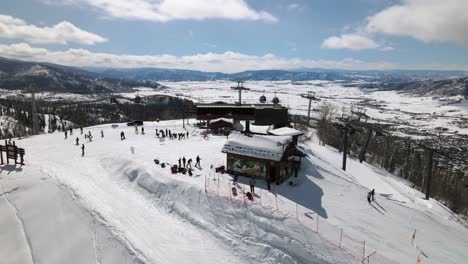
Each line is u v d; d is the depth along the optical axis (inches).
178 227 1124.5
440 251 1222.3
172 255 965.8
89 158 1889.8
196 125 3154.5
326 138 3398.1
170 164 1638.8
